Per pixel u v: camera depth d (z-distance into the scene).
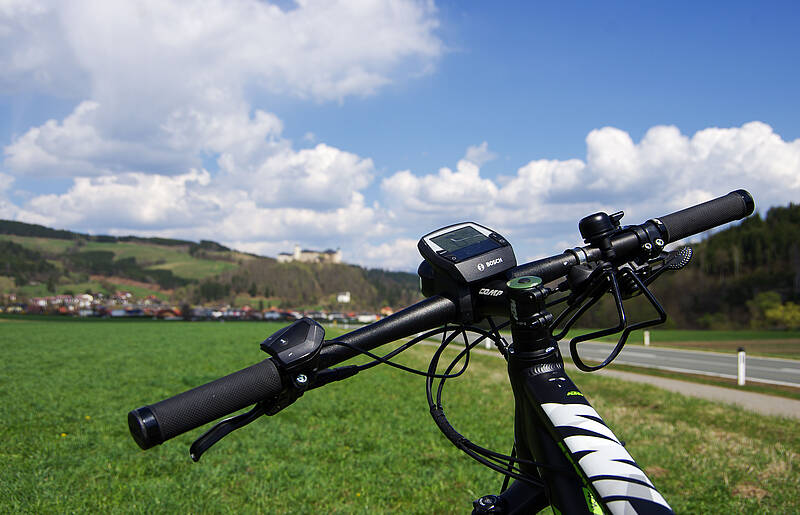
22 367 18.53
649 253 1.47
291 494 5.89
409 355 23.64
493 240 1.48
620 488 0.99
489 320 1.50
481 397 12.57
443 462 7.07
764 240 71.06
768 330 55.22
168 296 189.38
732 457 7.02
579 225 1.50
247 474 6.68
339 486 6.24
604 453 1.06
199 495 5.80
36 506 5.36
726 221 1.57
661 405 11.03
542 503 1.33
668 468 6.55
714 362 21.62
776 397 12.52
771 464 6.68
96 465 6.89
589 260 1.48
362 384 14.70
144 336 39.56
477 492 5.84
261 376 1.18
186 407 1.11
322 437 8.52
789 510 5.20
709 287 67.25
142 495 5.82
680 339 39.06
